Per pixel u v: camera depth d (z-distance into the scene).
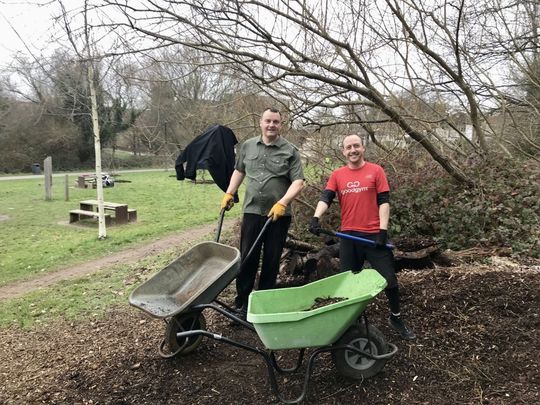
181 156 5.16
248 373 3.68
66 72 5.97
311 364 3.18
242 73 6.34
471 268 5.25
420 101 8.12
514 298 4.36
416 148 8.02
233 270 3.59
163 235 11.76
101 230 11.26
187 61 5.89
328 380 3.50
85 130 34.47
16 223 14.02
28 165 35.06
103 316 5.70
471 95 7.96
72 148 35.75
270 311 3.38
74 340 4.97
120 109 10.09
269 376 3.31
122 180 27.47
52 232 12.52
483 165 8.02
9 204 18.14
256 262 4.52
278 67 5.90
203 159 4.98
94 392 3.61
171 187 24.03
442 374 3.47
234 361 3.89
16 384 3.99
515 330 3.92
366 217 3.84
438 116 8.38
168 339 3.86
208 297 3.51
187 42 5.45
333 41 6.07
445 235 6.71
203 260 4.02
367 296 3.04
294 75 6.05
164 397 3.43
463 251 6.09
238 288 4.63
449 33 7.45
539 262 5.64
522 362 3.53
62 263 9.09
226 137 5.11
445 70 7.88
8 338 5.31
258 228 4.40
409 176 7.58
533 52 9.32
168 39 5.25
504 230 6.34
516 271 5.05
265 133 4.27
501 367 3.50
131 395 3.50
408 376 3.47
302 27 6.07
